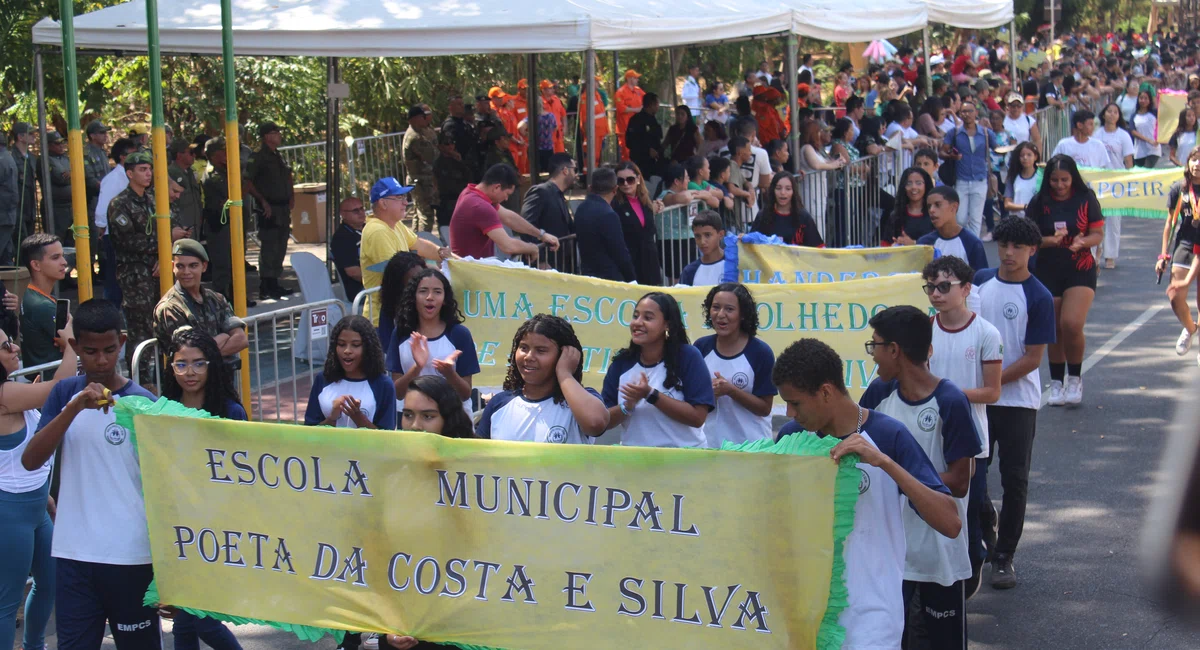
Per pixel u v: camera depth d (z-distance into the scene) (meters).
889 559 3.88
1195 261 10.04
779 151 13.38
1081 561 6.34
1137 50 50.41
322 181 16.88
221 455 4.32
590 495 3.94
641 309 5.19
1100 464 7.84
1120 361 10.34
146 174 8.73
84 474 4.46
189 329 4.75
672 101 24.77
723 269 7.46
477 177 15.92
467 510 4.10
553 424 4.70
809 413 3.93
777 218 9.84
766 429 5.68
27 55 13.42
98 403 4.34
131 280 8.77
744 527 3.78
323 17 9.82
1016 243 6.10
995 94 22.86
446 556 4.14
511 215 8.67
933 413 4.58
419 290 6.09
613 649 3.98
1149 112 21.17
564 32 9.15
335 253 9.95
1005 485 6.03
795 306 6.68
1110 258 14.31
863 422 3.92
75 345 4.46
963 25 17.42
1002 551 6.04
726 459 3.77
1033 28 51.03
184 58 18.14
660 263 11.01
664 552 3.88
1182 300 10.26
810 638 3.74
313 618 4.31
